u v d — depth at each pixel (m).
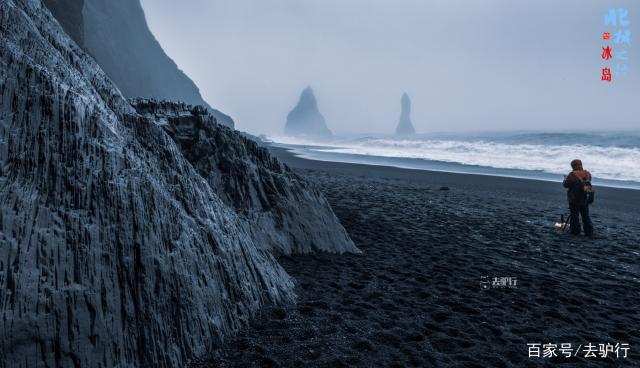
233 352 3.42
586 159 32.09
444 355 3.67
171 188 3.90
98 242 2.96
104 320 2.80
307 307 4.46
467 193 16.38
